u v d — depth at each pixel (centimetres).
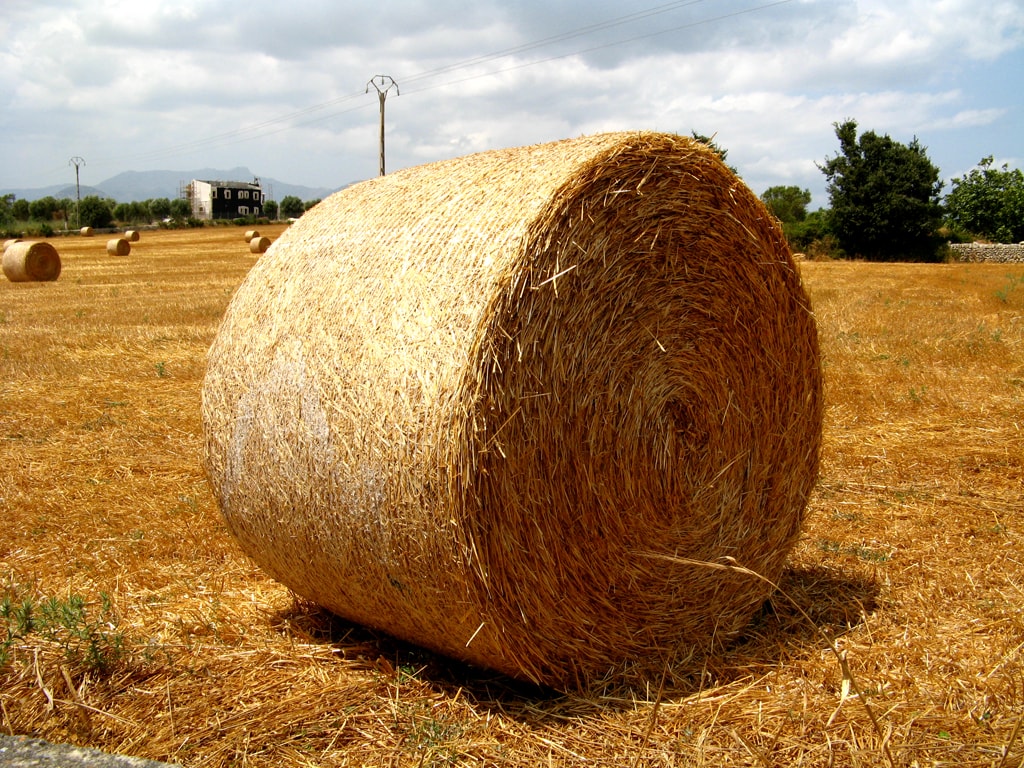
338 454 355
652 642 393
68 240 5872
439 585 337
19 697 344
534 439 338
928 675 360
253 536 415
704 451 408
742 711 338
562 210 340
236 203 13712
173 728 323
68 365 1159
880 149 4506
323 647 403
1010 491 624
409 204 398
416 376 333
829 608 440
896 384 991
